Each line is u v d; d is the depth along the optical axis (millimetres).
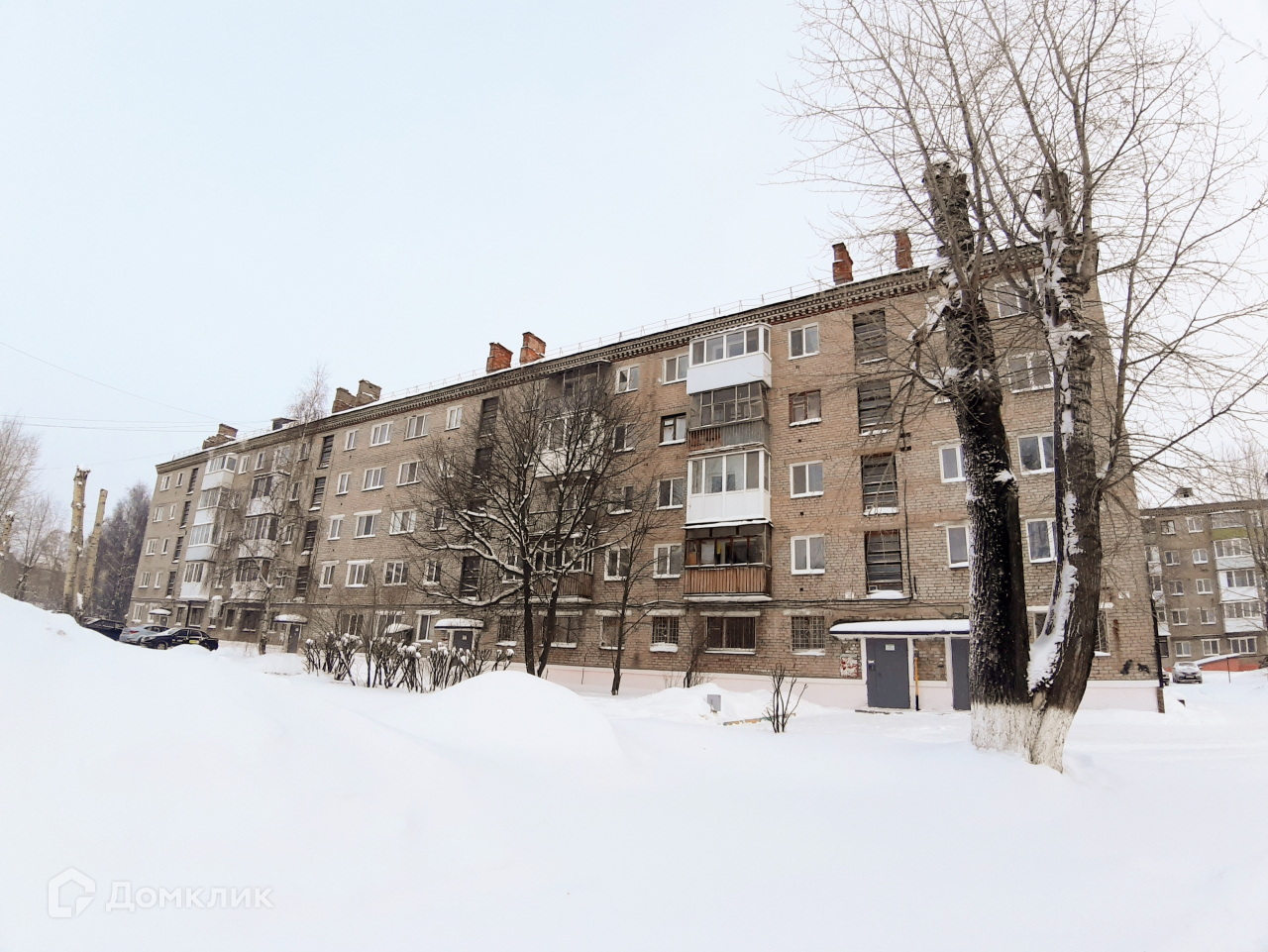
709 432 24438
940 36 9305
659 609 24234
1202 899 4211
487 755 6031
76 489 38812
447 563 29422
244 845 3379
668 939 3291
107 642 4387
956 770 7008
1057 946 3518
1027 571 18766
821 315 24109
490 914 3352
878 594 20484
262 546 35750
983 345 9188
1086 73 8742
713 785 6387
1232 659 43156
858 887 4191
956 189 9695
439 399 34188
